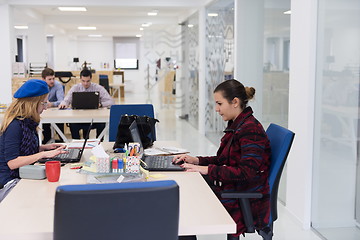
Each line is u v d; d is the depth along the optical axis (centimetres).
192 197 188
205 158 259
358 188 288
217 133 696
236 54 561
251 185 222
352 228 297
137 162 211
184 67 1034
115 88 1379
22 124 249
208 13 764
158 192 126
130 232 128
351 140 288
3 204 176
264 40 469
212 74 733
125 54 1942
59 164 212
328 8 306
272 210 225
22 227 150
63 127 639
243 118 232
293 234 330
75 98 532
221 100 236
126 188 125
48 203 177
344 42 287
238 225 220
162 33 1431
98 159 212
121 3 770
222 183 231
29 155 252
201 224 156
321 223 328
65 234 125
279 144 223
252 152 217
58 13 1082
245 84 544
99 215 124
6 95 766
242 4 550
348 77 284
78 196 121
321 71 320
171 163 247
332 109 306
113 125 357
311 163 336
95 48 1953
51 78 613
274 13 434
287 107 400
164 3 777
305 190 338
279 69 420
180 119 1036
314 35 325
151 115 361
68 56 1688
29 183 207
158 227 130
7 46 756
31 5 761
